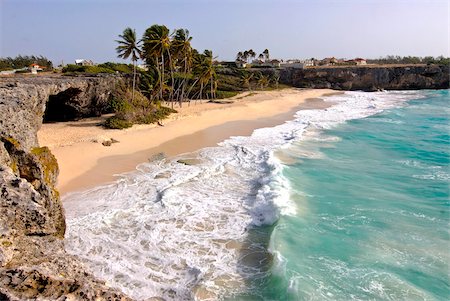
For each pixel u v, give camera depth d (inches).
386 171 967.6
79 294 208.8
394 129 1578.5
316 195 794.8
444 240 597.6
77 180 885.2
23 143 509.7
